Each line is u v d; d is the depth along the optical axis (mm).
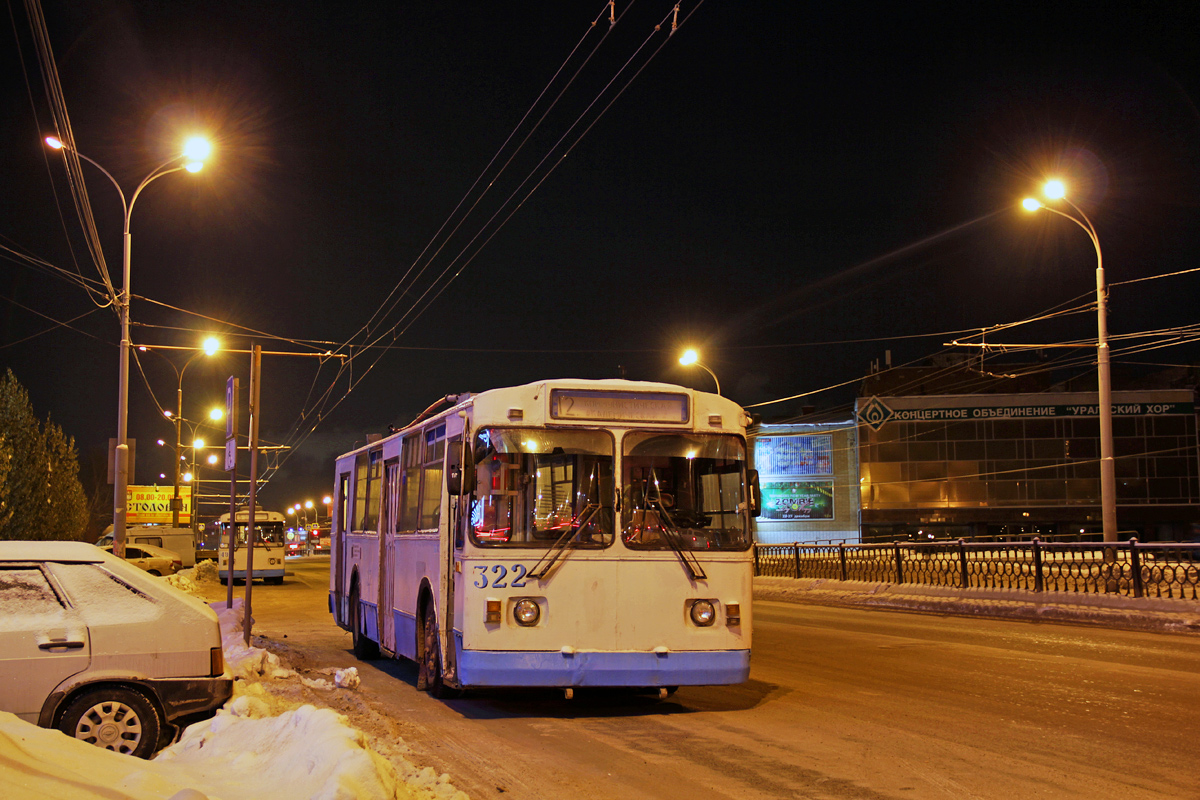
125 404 22781
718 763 7105
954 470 65500
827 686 10766
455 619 9211
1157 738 7812
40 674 6820
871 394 72000
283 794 5230
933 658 13023
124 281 22766
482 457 9070
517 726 8695
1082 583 19234
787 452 70938
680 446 9406
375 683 11703
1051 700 9625
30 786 4434
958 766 6922
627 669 8867
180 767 5934
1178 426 64062
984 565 21594
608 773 6812
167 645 7180
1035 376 69812
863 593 25078
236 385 12945
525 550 8938
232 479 12805
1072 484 64375
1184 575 17047
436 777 6117
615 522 9102
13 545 7191
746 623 9242
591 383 9344
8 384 35594
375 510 14031
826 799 6098
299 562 71438
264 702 7781
